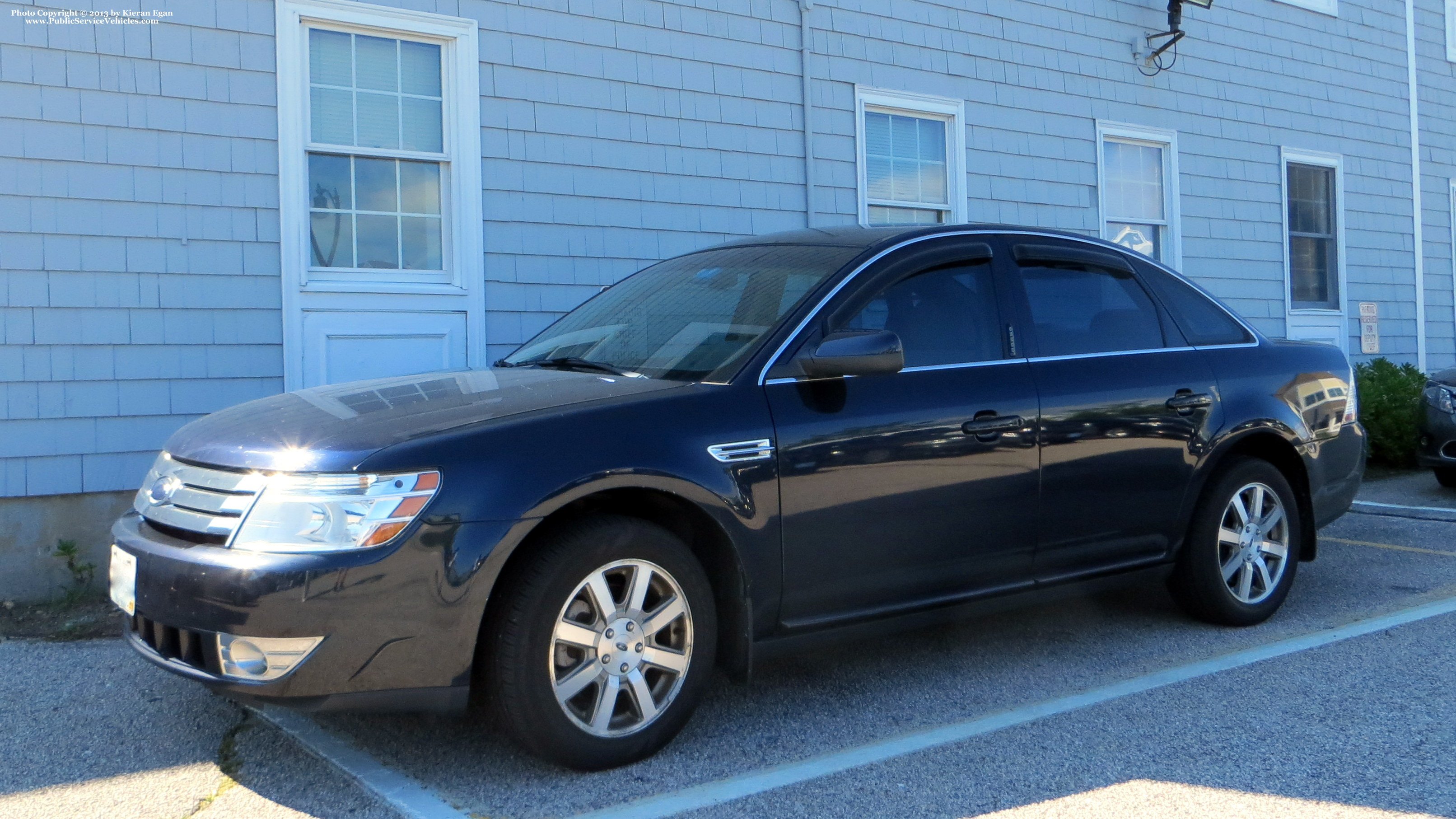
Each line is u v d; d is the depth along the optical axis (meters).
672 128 7.56
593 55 7.22
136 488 5.77
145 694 4.07
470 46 6.74
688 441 3.36
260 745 3.55
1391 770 3.23
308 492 2.96
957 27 9.16
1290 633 4.71
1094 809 3.00
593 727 3.21
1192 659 4.38
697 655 3.38
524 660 3.07
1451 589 5.41
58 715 3.85
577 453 3.18
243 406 3.72
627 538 3.23
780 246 4.34
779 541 3.50
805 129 8.21
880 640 4.70
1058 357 4.28
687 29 7.63
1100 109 10.16
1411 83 13.27
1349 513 7.68
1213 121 11.10
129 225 5.75
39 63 5.54
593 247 7.23
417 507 2.98
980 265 4.26
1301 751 3.39
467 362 6.77
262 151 6.09
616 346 4.04
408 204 6.67
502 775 3.27
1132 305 4.66
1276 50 11.71
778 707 3.87
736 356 3.66
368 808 3.07
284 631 2.87
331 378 6.32
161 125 5.82
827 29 8.38
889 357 3.50
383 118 6.56
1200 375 4.65
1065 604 5.30
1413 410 9.49
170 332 5.85
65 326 5.60
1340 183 12.38
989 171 9.38
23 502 5.52
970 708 3.85
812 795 3.12
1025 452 4.04
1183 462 4.51
